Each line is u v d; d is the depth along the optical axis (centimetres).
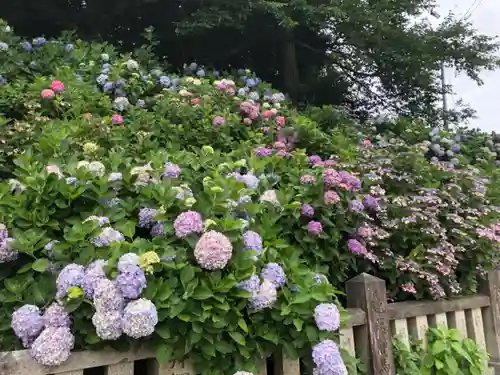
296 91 784
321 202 248
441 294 272
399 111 843
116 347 148
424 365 244
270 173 273
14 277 167
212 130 366
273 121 425
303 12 659
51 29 722
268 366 186
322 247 248
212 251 160
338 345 191
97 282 147
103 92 425
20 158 214
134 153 298
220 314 158
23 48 464
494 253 317
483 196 352
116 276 149
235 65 806
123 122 349
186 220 171
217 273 162
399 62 712
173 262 160
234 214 193
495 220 341
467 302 291
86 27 724
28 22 708
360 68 805
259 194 239
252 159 261
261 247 181
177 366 159
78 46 501
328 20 679
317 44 809
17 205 179
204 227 172
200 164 249
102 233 166
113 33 750
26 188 183
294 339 177
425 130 580
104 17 719
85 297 147
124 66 455
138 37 748
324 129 529
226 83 476
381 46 702
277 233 221
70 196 183
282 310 172
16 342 152
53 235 179
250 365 165
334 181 254
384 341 216
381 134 596
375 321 215
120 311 144
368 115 841
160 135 349
